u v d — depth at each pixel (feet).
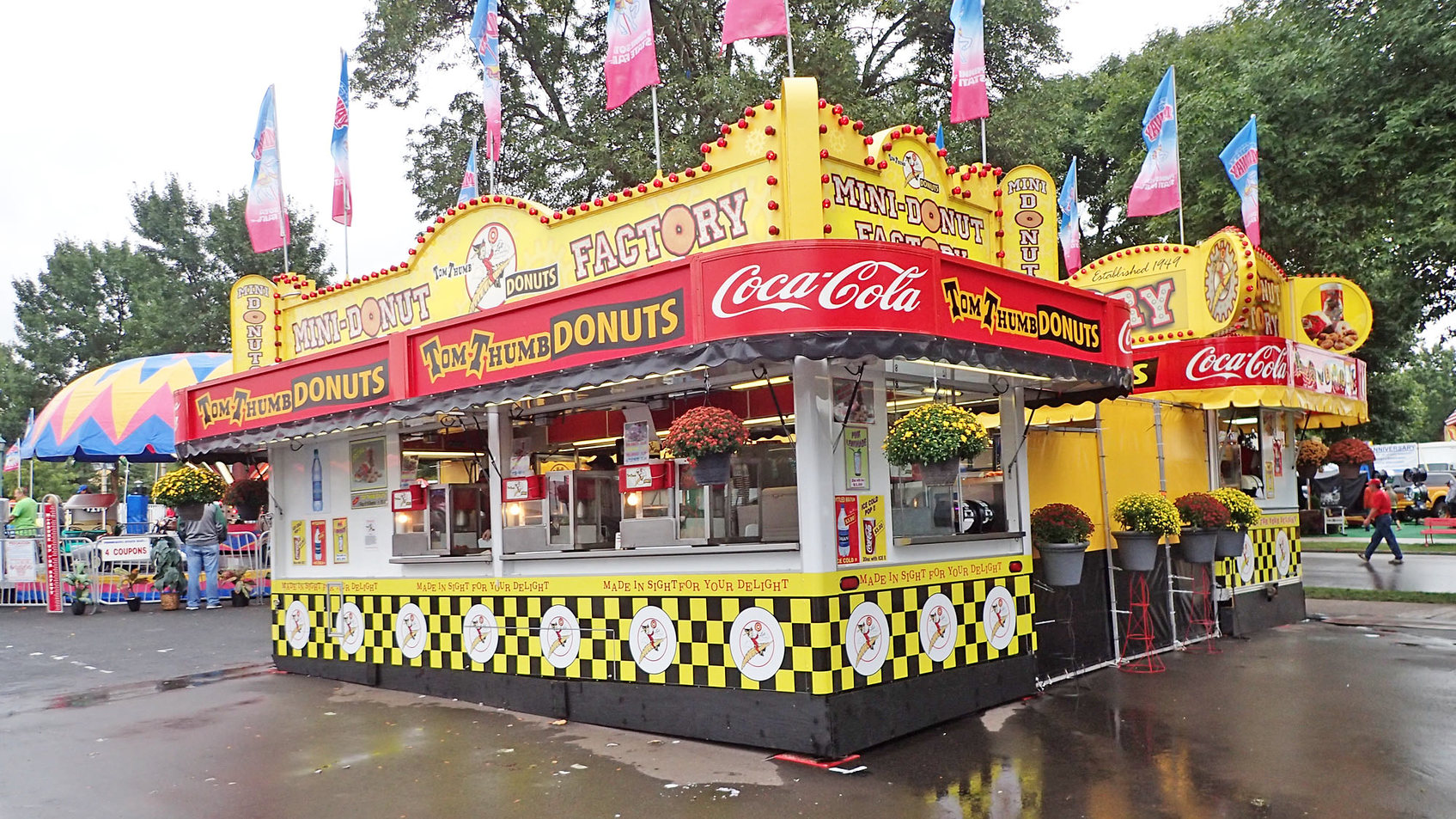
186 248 111.96
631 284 20.71
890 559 21.77
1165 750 20.25
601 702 23.89
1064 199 46.39
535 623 25.55
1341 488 94.27
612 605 23.76
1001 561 24.81
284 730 24.90
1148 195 37.63
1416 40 48.78
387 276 31.55
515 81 74.84
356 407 27.04
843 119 22.17
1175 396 33.47
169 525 65.26
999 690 24.35
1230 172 40.34
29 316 117.60
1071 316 23.57
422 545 28.86
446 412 24.90
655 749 21.45
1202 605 33.68
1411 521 99.50
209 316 106.32
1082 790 17.90
